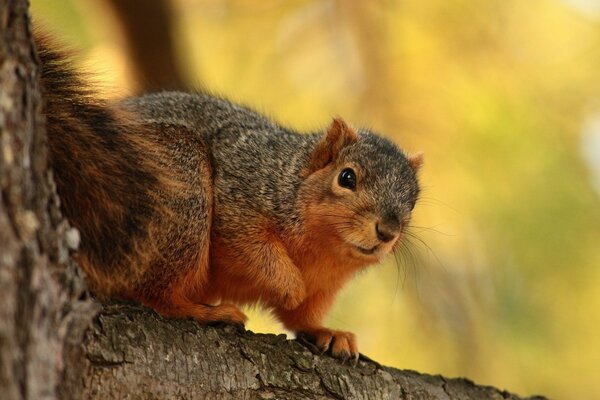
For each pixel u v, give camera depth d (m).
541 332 13.74
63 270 5.66
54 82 7.81
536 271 13.73
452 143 13.96
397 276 13.95
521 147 13.83
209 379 7.22
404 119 14.14
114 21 14.25
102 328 6.82
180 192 9.03
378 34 14.44
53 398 5.26
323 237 9.94
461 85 14.20
